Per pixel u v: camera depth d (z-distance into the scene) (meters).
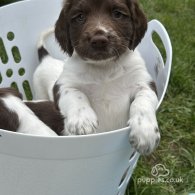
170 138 0.89
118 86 0.68
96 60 0.62
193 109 0.97
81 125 0.60
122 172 0.63
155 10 1.38
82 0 0.65
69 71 0.69
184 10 1.41
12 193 0.58
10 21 0.88
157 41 1.12
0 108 0.68
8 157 0.54
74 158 0.54
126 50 0.67
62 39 0.69
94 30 0.61
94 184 0.59
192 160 0.83
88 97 0.69
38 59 0.93
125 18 0.66
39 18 0.92
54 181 0.56
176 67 1.04
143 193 0.75
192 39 1.22
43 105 0.75
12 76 0.91
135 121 0.59
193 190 0.77
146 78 0.68
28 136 0.51
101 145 0.54
